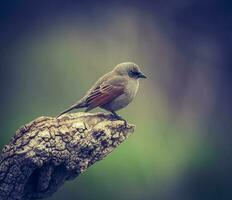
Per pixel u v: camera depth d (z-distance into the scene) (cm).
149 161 1452
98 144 837
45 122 821
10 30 1994
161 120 1827
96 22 2064
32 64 1870
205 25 2123
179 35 2098
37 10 2041
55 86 1784
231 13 2139
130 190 1373
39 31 2011
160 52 2056
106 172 1362
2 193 815
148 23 2088
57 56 1888
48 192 837
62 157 814
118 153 1401
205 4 2120
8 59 1894
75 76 1819
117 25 2069
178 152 1560
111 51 1984
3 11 2009
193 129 1817
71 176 835
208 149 1583
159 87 1986
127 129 856
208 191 1493
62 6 2066
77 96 1775
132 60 2003
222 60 2086
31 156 802
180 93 1992
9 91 1766
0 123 1591
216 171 1520
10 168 809
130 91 1020
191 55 2084
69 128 821
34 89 1786
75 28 2038
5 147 817
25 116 1661
